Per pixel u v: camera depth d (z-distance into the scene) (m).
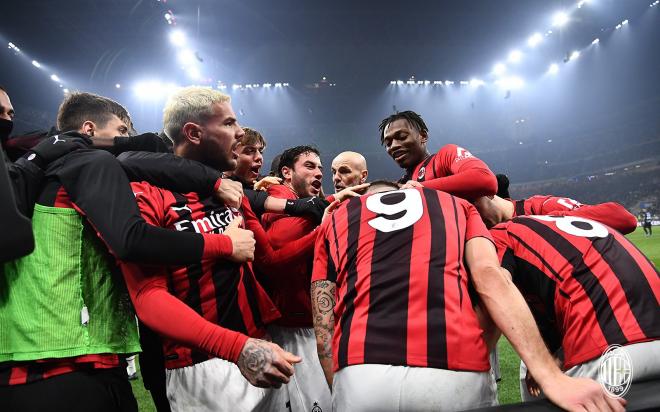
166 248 1.21
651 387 1.17
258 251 2.09
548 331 1.58
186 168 1.57
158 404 1.82
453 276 1.30
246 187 2.87
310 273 2.52
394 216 1.44
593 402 1.04
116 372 1.31
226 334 1.20
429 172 2.72
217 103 1.69
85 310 1.25
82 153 1.33
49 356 1.16
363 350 1.21
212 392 1.51
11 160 1.54
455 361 1.18
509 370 3.90
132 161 1.50
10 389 1.14
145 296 1.23
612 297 1.34
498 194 3.06
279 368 1.19
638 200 31.19
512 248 1.56
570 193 35.22
